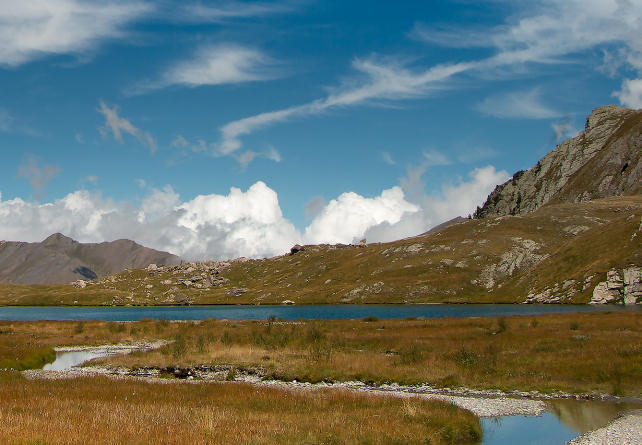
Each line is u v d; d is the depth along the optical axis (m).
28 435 17.11
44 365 50.16
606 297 148.88
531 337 51.06
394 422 23.44
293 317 142.75
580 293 160.00
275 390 32.31
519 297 186.50
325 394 30.84
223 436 19.02
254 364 44.94
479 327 64.94
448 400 31.89
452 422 24.14
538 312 123.88
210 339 60.19
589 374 35.97
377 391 35.28
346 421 23.22
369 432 21.28
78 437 17.31
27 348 55.56
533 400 31.81
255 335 59.50
